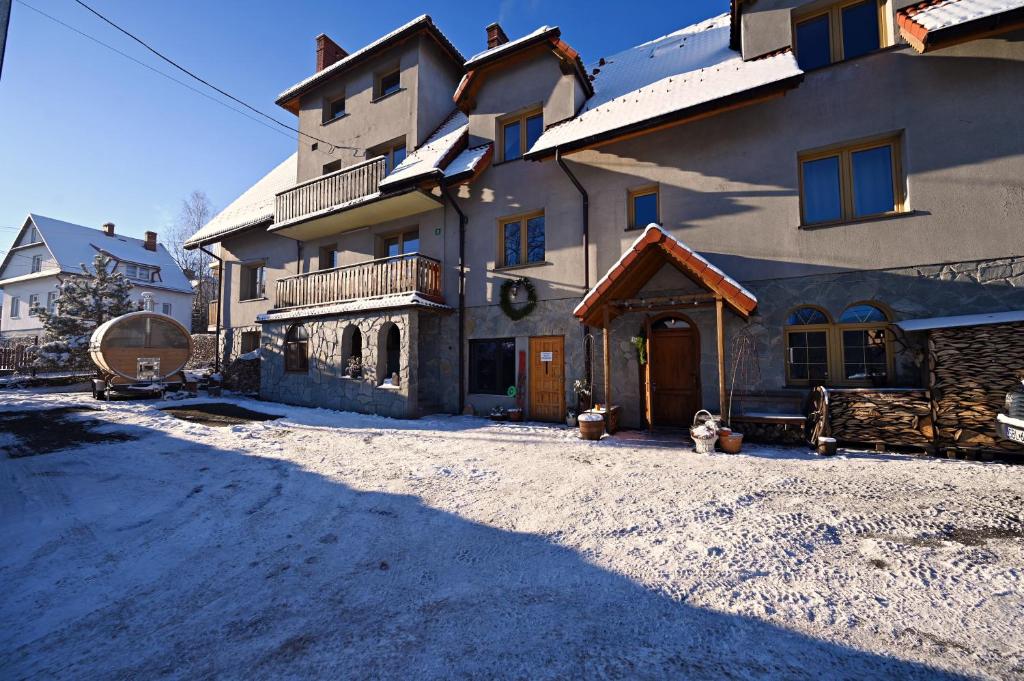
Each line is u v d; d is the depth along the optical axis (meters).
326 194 12.91
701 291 8.18
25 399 12.46
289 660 2.31
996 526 3.73
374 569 3.28
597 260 9.45
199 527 4.09
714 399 8.05
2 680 2.19
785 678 2.12
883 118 7.04
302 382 12.42
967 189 6.48
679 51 10.94
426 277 11.11
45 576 3.23
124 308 18.92
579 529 3.89
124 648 2.44
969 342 5.76
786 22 8.00
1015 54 6.30
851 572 3.09
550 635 2.47
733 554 3.37
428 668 2.22
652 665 2.23
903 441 6.08
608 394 7.90
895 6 7.17
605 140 8.55
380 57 13.73
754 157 7.97
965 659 2.24
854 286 7.11
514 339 10.53
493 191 11.02
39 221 28.12
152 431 8.22
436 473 5.66
